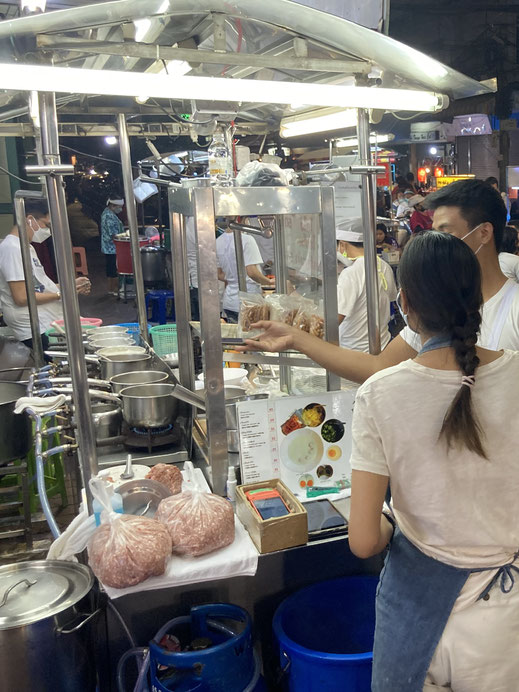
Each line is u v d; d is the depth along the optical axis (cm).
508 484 118
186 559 173
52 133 169
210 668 170
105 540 166
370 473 120
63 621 165
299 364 217
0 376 333
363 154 212
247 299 208
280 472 201
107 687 195
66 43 162
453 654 119
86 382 188
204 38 192
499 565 119
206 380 198
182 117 322
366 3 227
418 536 124
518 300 167
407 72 197
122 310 916
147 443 234
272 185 209
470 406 113
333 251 212
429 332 121
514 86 1436
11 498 340
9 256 429
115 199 1031
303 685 177
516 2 1827
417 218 907
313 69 189
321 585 206
